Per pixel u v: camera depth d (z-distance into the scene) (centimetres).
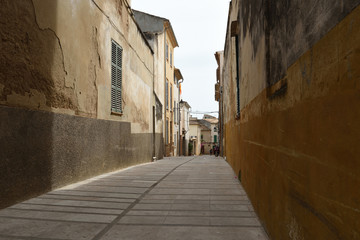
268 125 311
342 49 131
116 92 909
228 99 1259
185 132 3753
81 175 657
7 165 413
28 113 461
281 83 249
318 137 161
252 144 447
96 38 752
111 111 858
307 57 179
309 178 176
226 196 516
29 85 466
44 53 511
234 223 366
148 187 595
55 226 345
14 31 432
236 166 787
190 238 314
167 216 394
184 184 636
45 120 509
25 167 453
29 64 467
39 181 492
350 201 124
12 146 423
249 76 483
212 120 7038
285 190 237
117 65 920
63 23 579
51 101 533
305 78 184
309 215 176
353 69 121
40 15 498
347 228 127
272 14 294
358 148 117
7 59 417
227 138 1354
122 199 486
